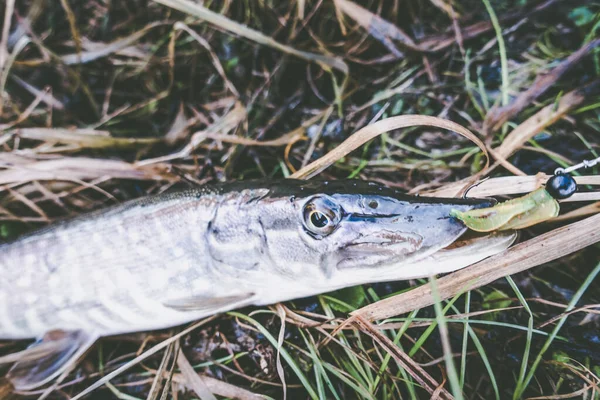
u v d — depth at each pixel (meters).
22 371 0.30
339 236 0.27
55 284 0.30
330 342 0.30
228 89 0.37
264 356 0.31
